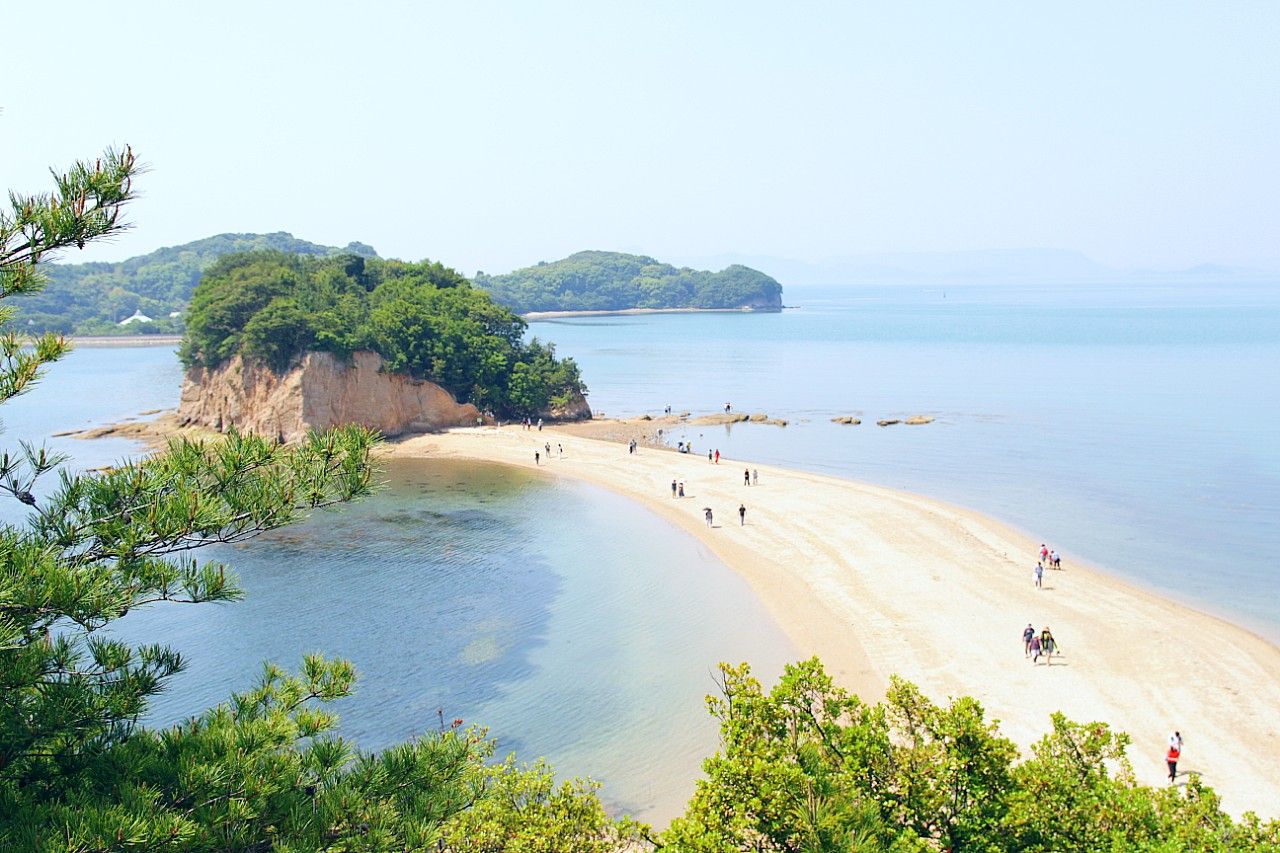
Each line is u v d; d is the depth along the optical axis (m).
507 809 21.69
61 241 13.37
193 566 14.75
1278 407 114.69
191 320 111.00
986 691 39.25
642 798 32.84
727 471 85.88
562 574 57.75
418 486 83.25
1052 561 56.66
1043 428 105.06
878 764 19.69
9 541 13.45
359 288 120.19
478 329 118.00
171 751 14.70
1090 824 19.12
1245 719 36.62
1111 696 38.62
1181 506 70.88
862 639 45.38
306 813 14.64
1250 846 19.25
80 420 122.69
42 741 13.64
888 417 115.50
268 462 15.82
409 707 39.78
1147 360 171.75
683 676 42.66
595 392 146.25
